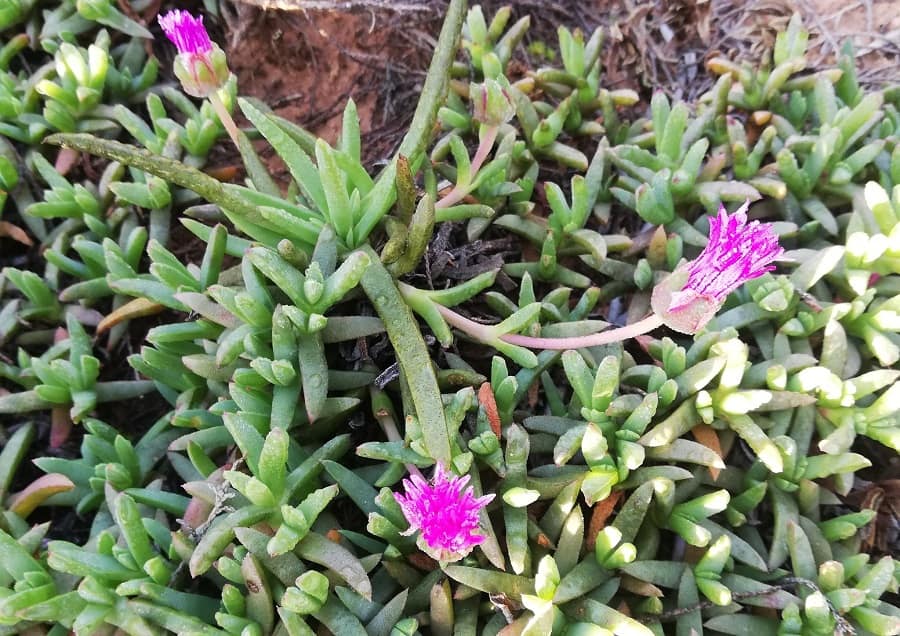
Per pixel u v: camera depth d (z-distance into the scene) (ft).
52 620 0.50
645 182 0.66
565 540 0.49
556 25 0.83
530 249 0.68
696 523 0.52
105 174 0.70
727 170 0.71
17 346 0.67
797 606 0.49
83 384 0.62
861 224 0.62
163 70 0.78
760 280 0.59
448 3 0.79
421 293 0.56
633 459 0.49
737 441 0.59
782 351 0.58
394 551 0.49
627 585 0.50
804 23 0.82
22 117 0.72
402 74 0.79
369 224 0.57
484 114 0.57
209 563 0.46
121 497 0.49
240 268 0.60
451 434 0.50
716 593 0.48
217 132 0.72
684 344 0.62
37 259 0.72
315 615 0.46
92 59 0.69
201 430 0.56
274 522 0.49
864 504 0.58
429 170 0.65
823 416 0.57
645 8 0.82
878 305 0.60
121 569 0.50
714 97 0.72
